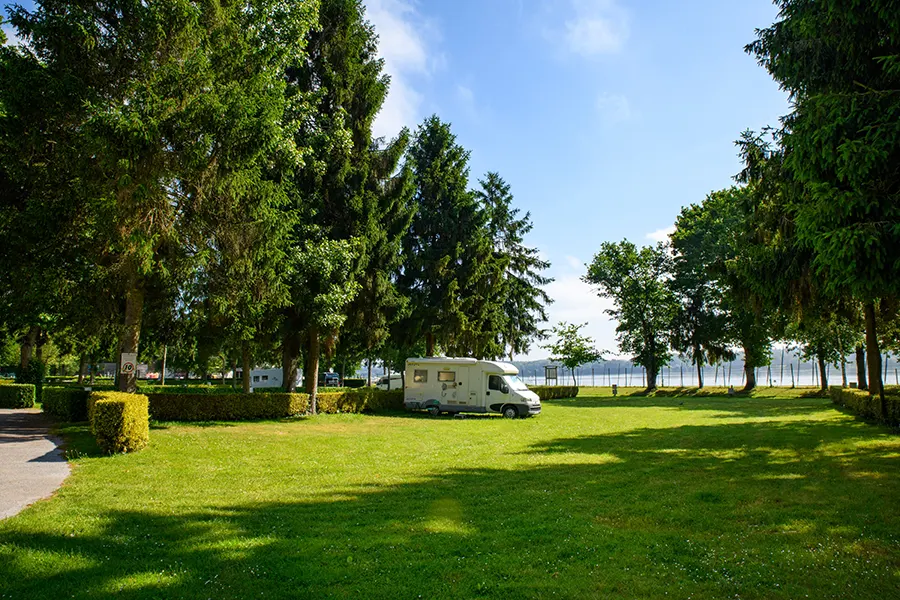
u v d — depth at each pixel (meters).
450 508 7.38
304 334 21.39
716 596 4.40
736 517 6.90
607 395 46.62
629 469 10.59
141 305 15.02
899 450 11.95
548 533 6.14
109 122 10.73
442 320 27.98
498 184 37.31
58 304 14.89
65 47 12.55
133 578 4.54
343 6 21.19
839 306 16.97
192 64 12.39
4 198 13.68
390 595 4.36
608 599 4.34
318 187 20.66
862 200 7.43
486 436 16.50
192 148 12.06
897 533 6.08
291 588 4.47
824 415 22.20
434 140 30.03
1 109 12.41
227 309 15.47
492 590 4.48
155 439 13.16
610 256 46.38
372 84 22.16
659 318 44.25
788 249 13.52
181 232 13.83
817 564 5.12
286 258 17.03
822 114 7.80
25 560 4.80
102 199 11.64
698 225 43.56
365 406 24.92
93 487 8.07
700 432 16.98
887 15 7.21
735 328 41.78
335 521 6.60
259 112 13.34
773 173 13.55
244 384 23.45
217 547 5.41
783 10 9.98
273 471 10.12
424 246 29.08
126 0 13.08
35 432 13.84
